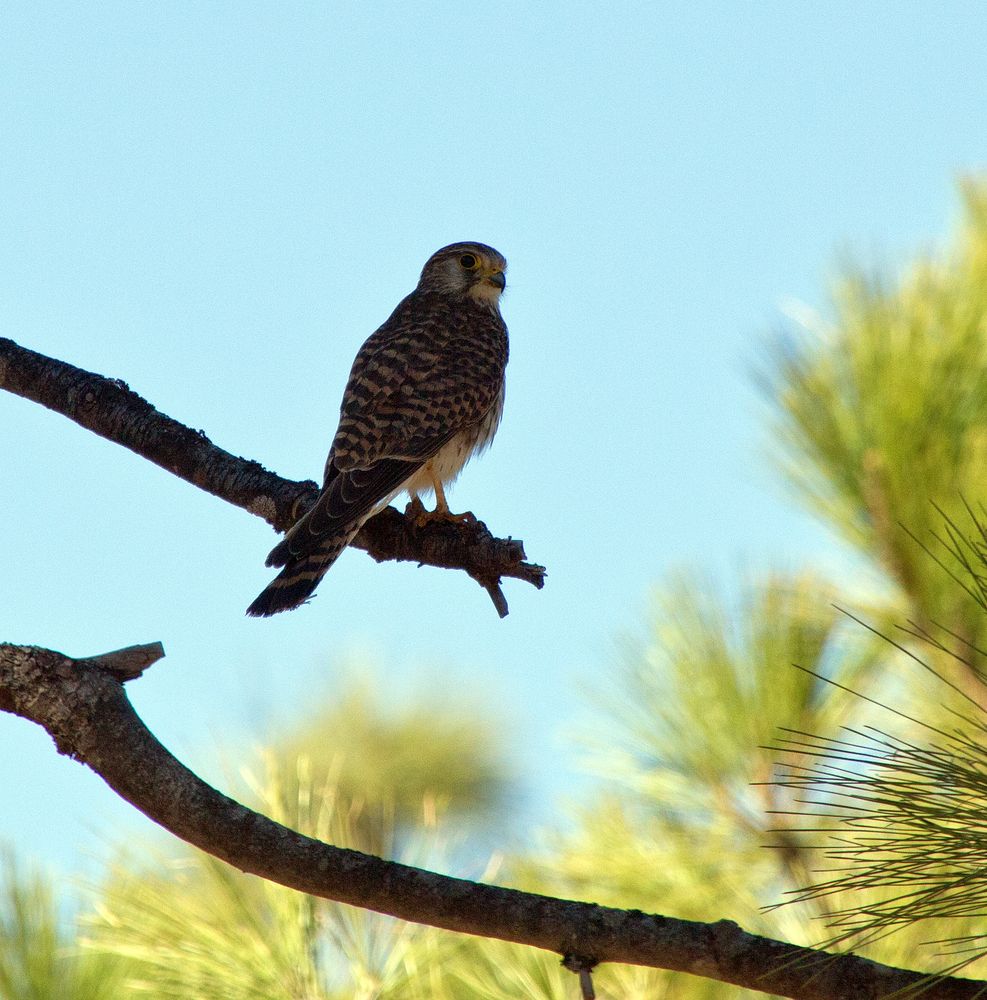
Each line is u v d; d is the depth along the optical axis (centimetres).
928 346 792
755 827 721
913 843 436
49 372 830
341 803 896
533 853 741
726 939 494
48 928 665
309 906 663
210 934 657
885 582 765
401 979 650
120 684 568
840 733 721
